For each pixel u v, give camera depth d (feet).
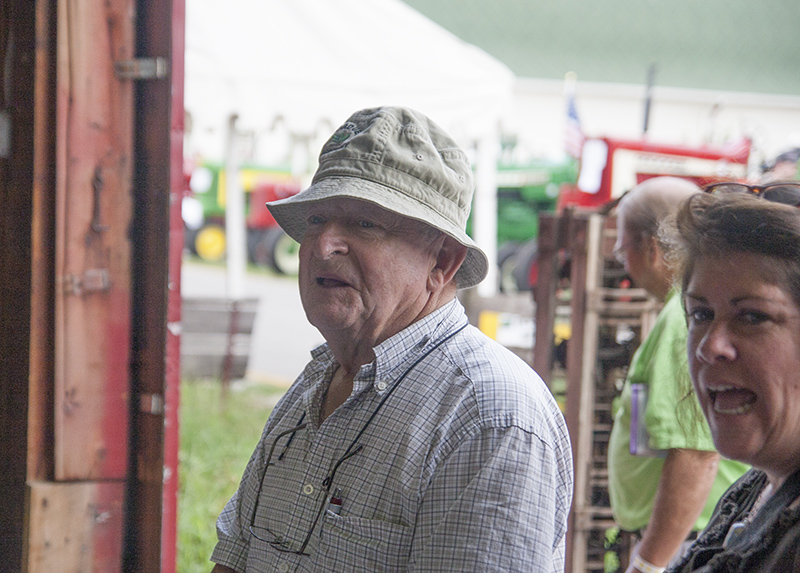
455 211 4.75
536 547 3.98
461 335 4.81
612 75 60.75
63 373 6.52
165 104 6.59
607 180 19.04
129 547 6.86
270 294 43.73
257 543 4.88
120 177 6.63
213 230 54.39
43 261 6.45
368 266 4.59
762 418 3.39
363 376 4.61
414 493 4.22
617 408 9.34
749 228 3.43
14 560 6.50
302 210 5.41
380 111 4.79
